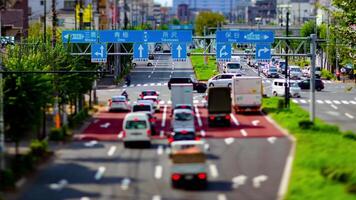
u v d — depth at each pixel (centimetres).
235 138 13912
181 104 17112
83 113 16962
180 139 12425
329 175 9406
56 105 15225
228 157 11831
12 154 11838
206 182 9681
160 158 11831
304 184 9238
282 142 13200
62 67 16700
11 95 11881
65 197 9094
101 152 12475
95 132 14988
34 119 12044
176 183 9631
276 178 10094
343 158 10788
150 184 9844
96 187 9675
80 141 13775
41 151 11750
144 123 12900
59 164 11356
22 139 12838
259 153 12125
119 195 9188
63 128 14062
